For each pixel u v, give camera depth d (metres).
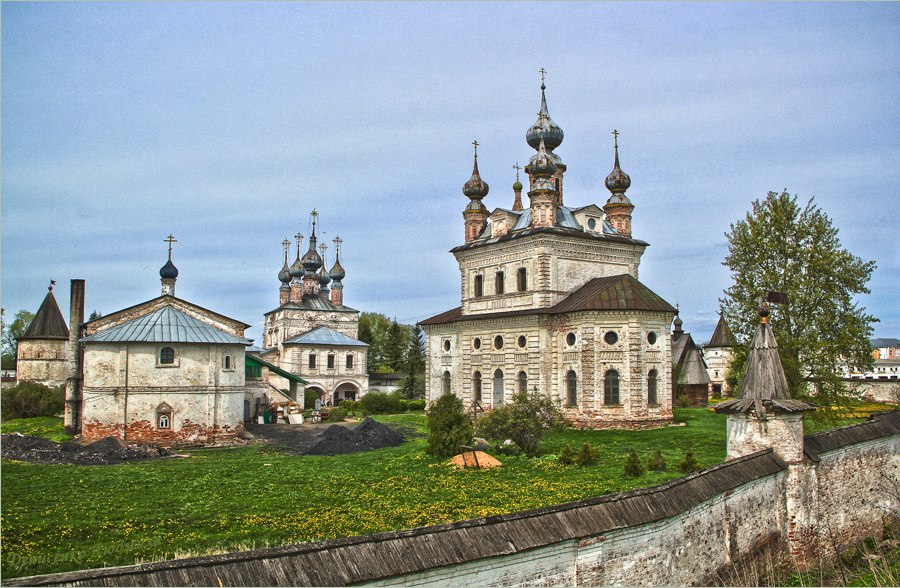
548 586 14.19
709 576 18.33
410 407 78.19
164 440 46.62
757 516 21.12
